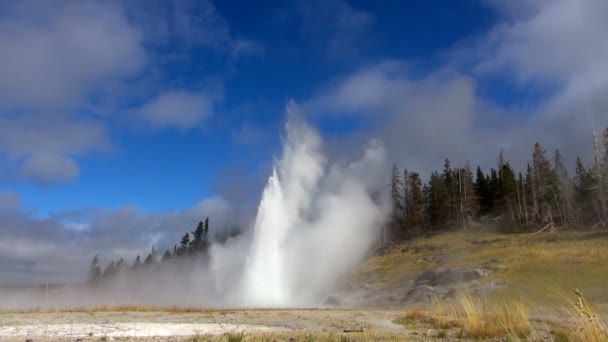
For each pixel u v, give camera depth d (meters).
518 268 43.34
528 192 92.88
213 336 11.83
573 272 38.06
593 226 68.62
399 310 27.33
